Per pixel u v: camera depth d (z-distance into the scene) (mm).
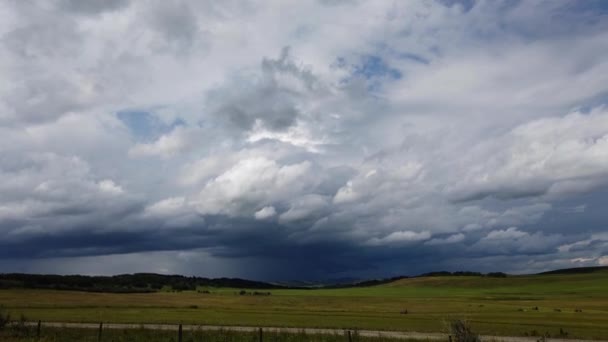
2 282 185250
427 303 159375
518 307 134750
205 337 44250
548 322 79062
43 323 60094
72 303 126188
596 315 101000
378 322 76062
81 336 42781
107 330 49312
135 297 171500
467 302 165000
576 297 199125
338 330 57781
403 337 48094
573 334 57656
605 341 50281
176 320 72062
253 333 48094
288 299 187000
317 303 158250
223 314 93750
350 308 128750
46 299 141875
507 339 50031
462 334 36125
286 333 48375
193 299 171125
